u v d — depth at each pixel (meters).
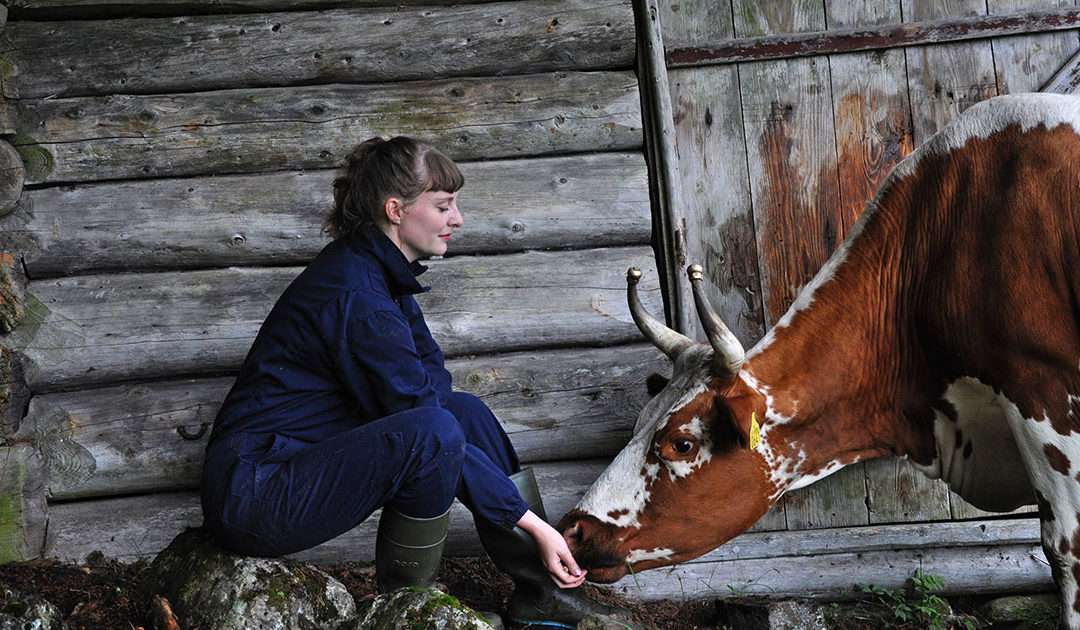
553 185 3.67
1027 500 3.25
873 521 3.69
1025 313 2.76
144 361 3.56
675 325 3.68
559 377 3.62
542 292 3.65
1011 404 2.82
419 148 2.56
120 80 3.60
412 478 2.48
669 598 3.59
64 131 3.57
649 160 3.72
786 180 3.74
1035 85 3.69
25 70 3.58
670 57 3.70
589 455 3.67
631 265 3.66
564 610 3.04
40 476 3.50
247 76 3.63
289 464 2.47
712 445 2.96
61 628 2.50
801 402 3.03
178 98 3.61
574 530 2.97
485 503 2.66
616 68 3.75
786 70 3.72
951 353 2.95
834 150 3.72
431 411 2.49
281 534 2.50
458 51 3.66
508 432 3.61
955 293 2.91
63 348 3.54
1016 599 3.57
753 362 3.04
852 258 3.15
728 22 3.72
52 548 3.49
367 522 3.58
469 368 3.61
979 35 3.65
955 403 3.06
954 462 3.19
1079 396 2.72
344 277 2.53
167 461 3.54
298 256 3.64
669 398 3.03
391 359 2.49
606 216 3.68
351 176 2.63
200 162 3.61
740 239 3.75
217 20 3.63
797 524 3.70
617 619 3.07
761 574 3.62
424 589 2.46
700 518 3.02
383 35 3.64
